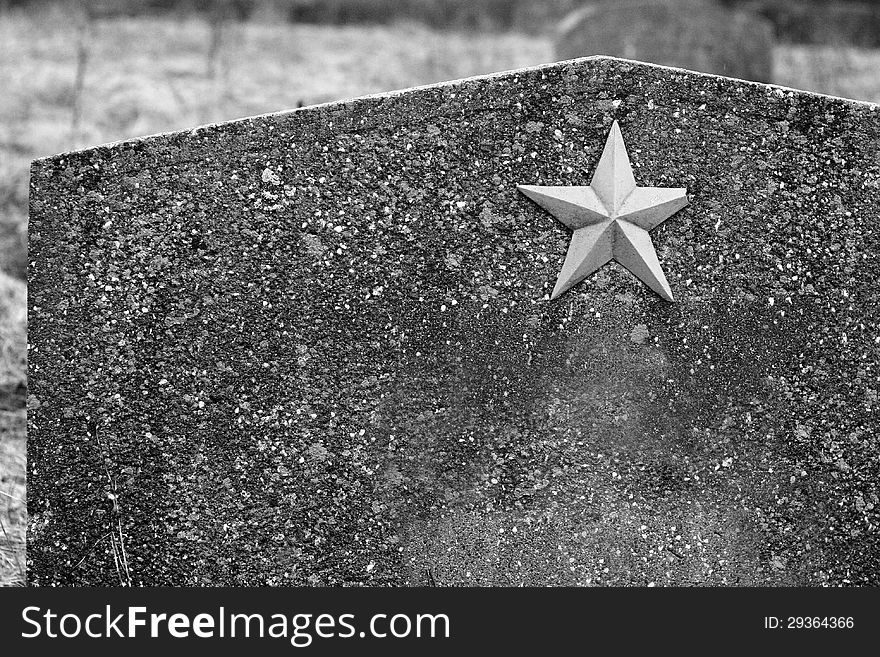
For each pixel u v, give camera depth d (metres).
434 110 2.41
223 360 2.44
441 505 2.37
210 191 2.46
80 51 5.39
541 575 2.34
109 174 2.48
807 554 2.36
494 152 2.39
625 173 2.36
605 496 2.34
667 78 2.38
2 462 3.26
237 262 2.45
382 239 2.41
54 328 2.48
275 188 2.44
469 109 2.40
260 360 2.43
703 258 2.37
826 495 2.37
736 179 2.38
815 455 2.37
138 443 2.45
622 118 2.37
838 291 2.40
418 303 2.40
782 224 2.39
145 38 5.64
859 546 2.37
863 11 6.07
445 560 2.37
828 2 6.09
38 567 2.46
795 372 2.38
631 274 2.36
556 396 2.36
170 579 2.42
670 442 2.35
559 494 2.34
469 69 5.56
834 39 6.00
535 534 2.34
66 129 4.86
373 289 2.41
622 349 2.35
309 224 2.43
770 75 5.04
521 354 2.37
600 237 2.34
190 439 2.44
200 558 2.42
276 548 2.40
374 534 2.38
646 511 2.33
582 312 2.36
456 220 2.39
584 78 2.37
